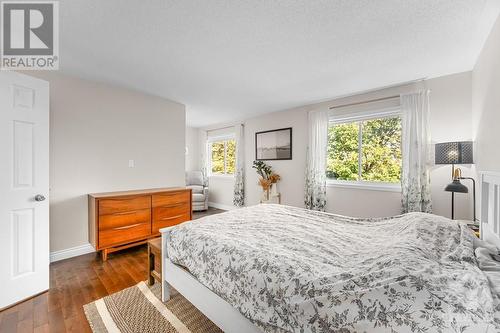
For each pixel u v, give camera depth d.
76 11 1.52
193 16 1.58
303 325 0.92
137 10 1.52
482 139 2.05
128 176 3.19
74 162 2.69
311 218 2.06
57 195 2.57
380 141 3.27
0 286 1.66
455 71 2.50
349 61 2.27
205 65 2.38
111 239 2.62
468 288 0.82
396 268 0.92
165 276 1.77
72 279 2.15
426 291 0.79
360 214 3.34
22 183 1.78
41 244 1.90
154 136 3.48
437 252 1.13
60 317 1.61
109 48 2.02
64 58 2.21
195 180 5.74
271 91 3.21
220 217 2.03
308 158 3.87
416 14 1.55
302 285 0.96
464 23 1.65
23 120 1.78
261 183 4.46
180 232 1.68
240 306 1.14
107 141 2.97
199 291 1.42
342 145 3.64
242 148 5.09
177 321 1.59
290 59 2.23
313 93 3.29
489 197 1.51
